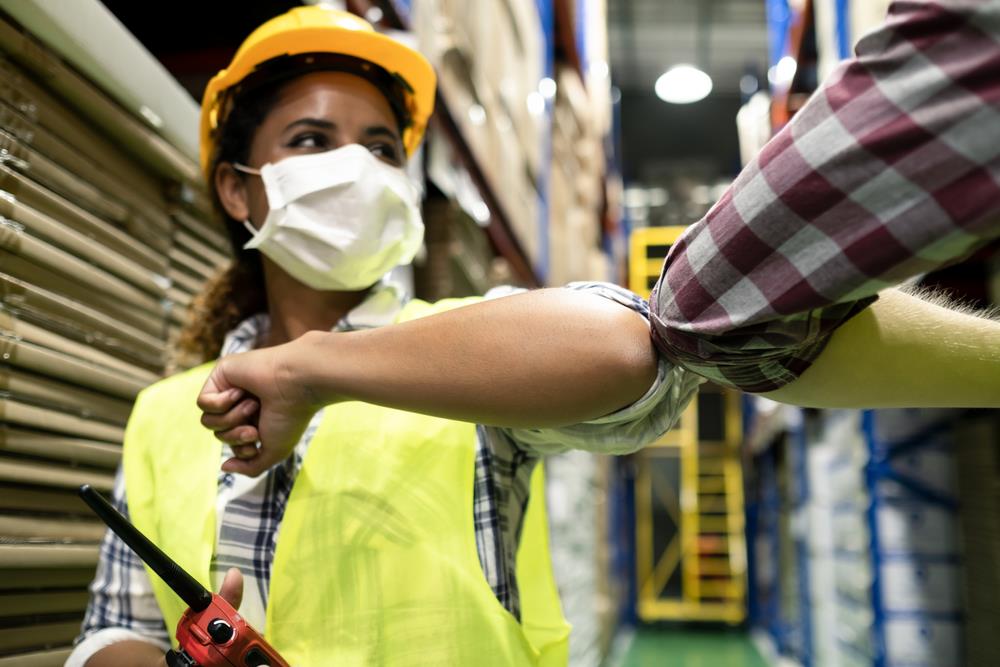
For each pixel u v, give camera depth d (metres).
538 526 1.22
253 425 0.94
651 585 13.11
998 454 3.02
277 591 1.03
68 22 1.30
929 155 0.58
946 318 0.80
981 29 0.56
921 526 3.54
